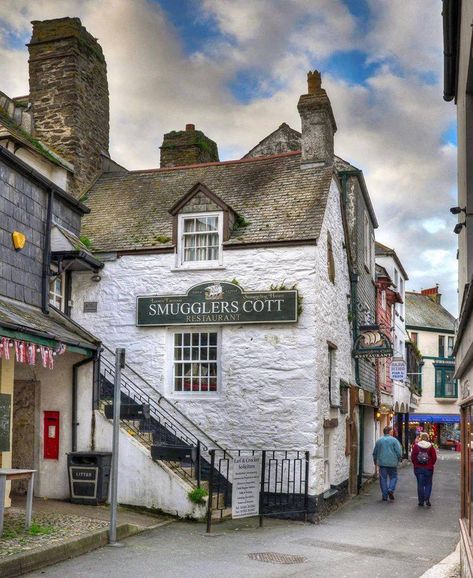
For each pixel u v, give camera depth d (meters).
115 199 17.55
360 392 19.22
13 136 14.71
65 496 12.80
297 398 13.88
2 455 10.64
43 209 12.73
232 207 15.70
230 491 13.91
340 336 16.95
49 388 13.26
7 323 9.55
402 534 12.09
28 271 12.08
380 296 27.23
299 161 17.09
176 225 15.19
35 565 8.02
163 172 18.41
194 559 9.02
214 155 22.61
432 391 54.16
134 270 15.34
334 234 16.56
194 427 14.38
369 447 24.06
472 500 5.78
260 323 14.26
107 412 11.05
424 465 16.30
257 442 13.99
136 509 12.40
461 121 6.21
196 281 14.84
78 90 17.94
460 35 6.21
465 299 5.05
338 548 10.38
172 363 14.91
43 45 18.17
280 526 12.39
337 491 15.75
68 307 15.45
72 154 17.67
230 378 14.36
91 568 8.23
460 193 6.43
